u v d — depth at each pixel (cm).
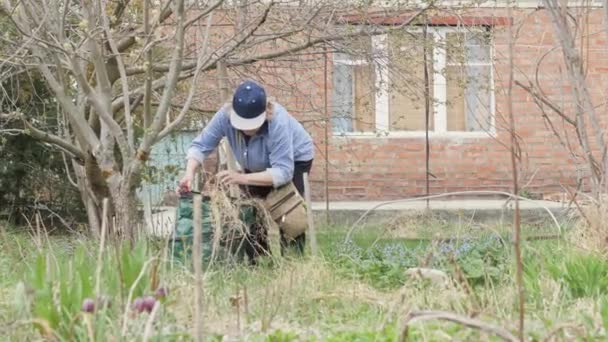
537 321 567
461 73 1395
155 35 964
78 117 950
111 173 948
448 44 1184
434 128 1886
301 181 915
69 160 1470
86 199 1123
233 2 1071
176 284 586
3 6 883
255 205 851
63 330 482
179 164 1383
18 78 1276
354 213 1569
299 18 1102
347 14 1148
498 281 740
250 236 852
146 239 760
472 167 1892
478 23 1396
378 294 700
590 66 1758
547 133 1827
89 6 881
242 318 585
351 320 599
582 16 951
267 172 855
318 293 655
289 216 874
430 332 483
